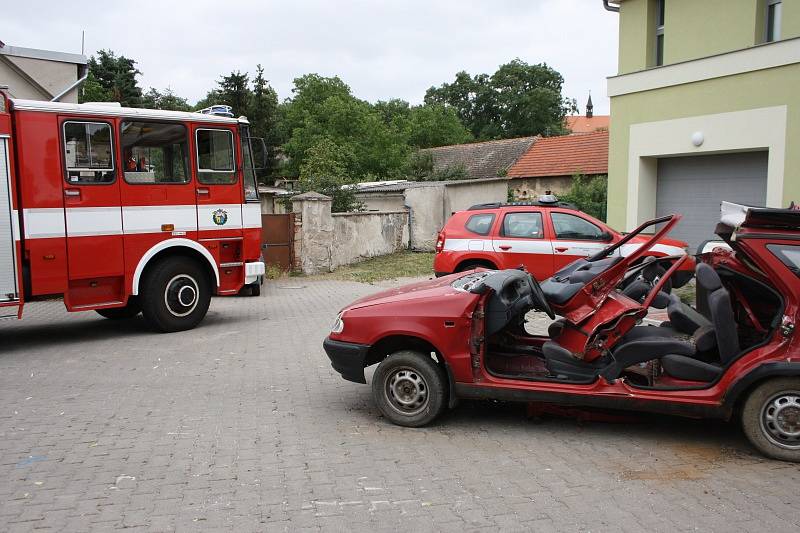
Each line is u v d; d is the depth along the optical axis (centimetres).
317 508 398
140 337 946
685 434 523
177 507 402
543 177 2803
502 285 525
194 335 957
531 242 1085
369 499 410
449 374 526
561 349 517
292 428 547
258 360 794
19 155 833
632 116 1538
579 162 2789
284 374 726
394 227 2234
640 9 1514
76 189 877
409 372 540
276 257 1667
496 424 552
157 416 582
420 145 5566
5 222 823
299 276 1680
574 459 472
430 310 528
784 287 457
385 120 5847
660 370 510
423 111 5722
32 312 1206
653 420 557
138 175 932
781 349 454
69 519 387
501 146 3372
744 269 492
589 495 412
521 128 6112
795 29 1232
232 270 1045
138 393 657
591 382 502
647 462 465
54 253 862
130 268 927
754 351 464
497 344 586
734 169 1401
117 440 521
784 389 454
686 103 1416
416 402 540
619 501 403
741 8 1320
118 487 432
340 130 4469
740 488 420
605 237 1061
